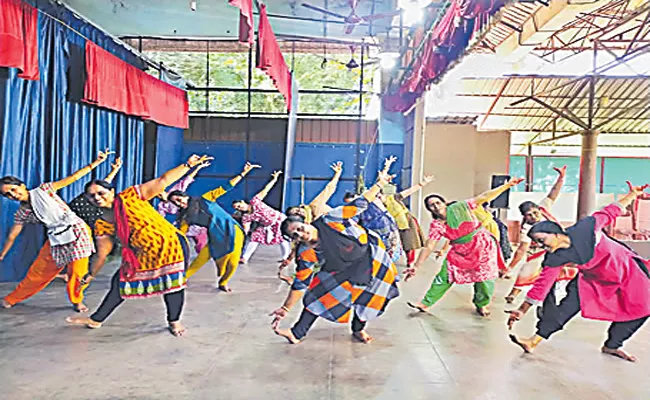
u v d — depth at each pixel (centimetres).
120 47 732
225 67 1185
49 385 255
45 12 560
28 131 535
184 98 938
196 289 493
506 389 261
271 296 467
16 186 363
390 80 1033
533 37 770
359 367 289
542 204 421
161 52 1120
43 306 409
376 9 797
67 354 300
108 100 643
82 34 633
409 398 249
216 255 479
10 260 513
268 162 1084
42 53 556
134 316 385
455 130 1181
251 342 329
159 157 930
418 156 930
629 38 991
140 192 328
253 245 659
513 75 1080
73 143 632
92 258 404
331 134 1095
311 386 261
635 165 1511
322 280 308
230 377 270
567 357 311
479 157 1210
